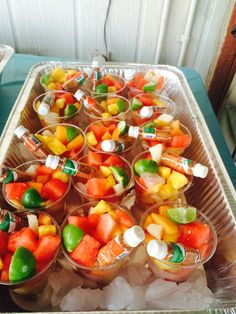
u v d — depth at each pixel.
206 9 0.63
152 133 0.38
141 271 0.30
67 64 0.53
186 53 0.72
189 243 0.29
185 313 0.23
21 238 0.27
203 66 0.74
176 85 0.52
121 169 0.34
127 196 0.37
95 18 0.66
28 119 0.43
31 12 0.65
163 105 0.46
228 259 0.30
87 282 0.29
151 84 0.48
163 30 0.67
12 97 0.52
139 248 0.31
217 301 0.28
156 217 0.30
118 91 0.49
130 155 0.41
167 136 0.39
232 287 0.28
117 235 0.26
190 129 0.44
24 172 0.34
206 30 0.66
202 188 0.37
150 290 0.27
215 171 0.35
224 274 0.30
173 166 0.35
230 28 0.64
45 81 0.49
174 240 0.29
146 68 0.54
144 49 0.72
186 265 0.26
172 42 0.70
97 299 0.26
